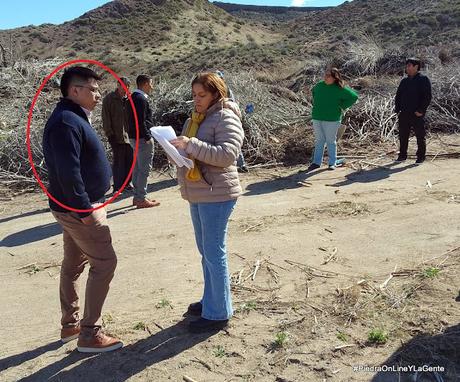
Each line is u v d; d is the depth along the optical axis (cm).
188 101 1130
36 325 450
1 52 2216
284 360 376
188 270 540
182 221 695
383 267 524
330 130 908
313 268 529
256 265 536
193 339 407
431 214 671
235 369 369
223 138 375
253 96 1181
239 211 721
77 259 409
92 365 382
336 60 1853
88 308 391
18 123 1199
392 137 1116
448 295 457
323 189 814
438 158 978
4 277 553
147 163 751
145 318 445
